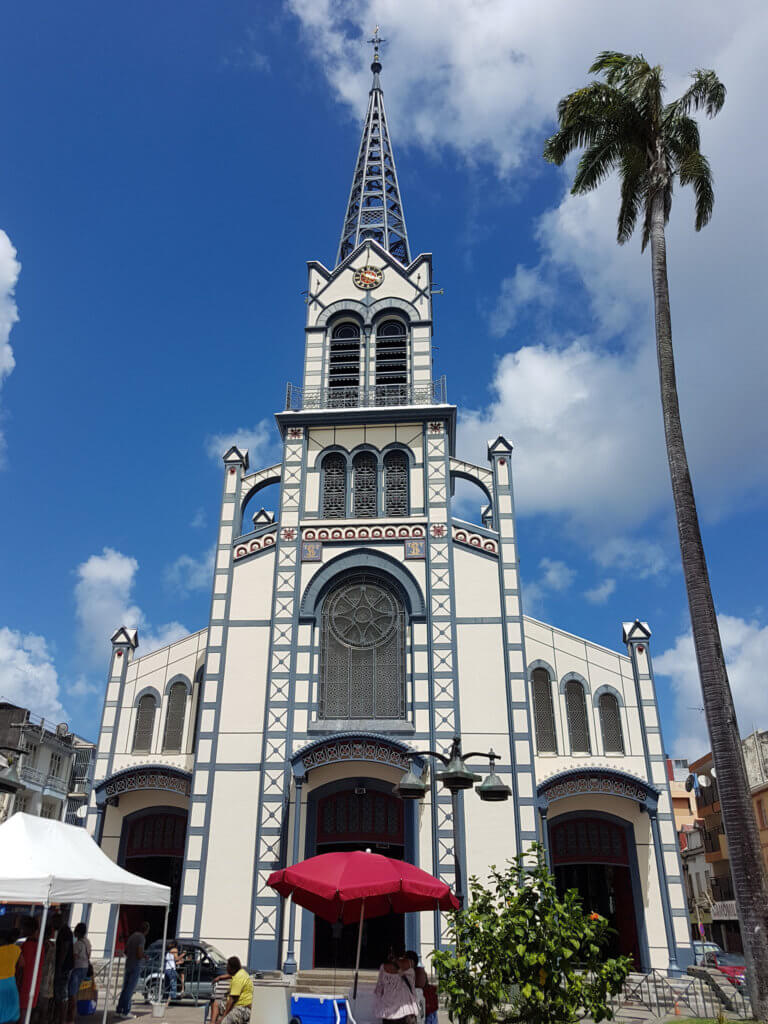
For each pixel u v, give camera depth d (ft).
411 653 96.12
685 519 64.39
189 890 86.99
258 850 87.15
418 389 112.88
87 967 58.95
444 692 93.45
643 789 89.66
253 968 82.33
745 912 52.90
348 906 56.59
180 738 99.76
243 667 97.76
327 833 89.04
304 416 110.11
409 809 88.38
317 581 100.94
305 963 82.94
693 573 62.59
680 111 77.66
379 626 98.73
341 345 119.44
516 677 94.07
